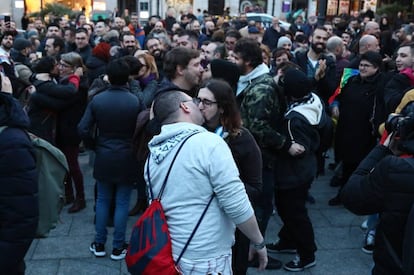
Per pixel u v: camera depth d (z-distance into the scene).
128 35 7.07
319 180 6.28
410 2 21.45
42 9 19.50
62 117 4.92
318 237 4.64
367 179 2.30
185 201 2.09
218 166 2.06
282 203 3.88
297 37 9.60
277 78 4.41
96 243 4.19
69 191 5.27
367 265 4.14
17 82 5.30
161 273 2.04
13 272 2.37
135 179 4.08
